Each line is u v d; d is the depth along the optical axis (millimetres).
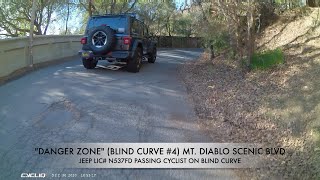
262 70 9211
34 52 12359
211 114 6672
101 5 26375
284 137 5320
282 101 6652
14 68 10352
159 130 5711
